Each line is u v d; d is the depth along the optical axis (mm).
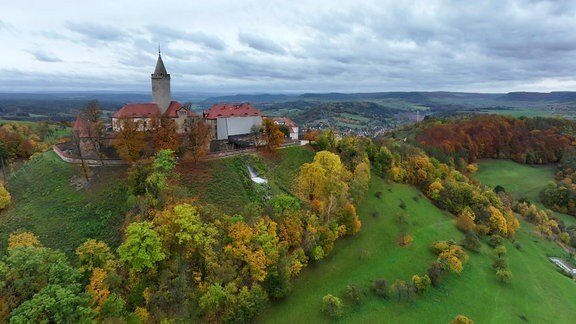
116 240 71562
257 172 99750
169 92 118938
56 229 74938
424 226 108125
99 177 87250
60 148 108562
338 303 67312
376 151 133000
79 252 63156
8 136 128500
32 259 53062
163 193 76000
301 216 80875
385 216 104938
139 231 61469
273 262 68250
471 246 102875
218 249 66812
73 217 77625
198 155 91500
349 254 86625
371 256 87938
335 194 89188
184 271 62469
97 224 75625
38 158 105688
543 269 106750
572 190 168000
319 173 92375
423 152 162125
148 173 81250
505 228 118750
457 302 79625
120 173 88062
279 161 107750
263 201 88812
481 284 88312
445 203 126750
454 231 111875
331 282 76812
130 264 61875
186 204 68938
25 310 46281
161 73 116750
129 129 90562
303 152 115500
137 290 58938
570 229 149000
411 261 89875
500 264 95375
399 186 126562
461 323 68562
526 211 150625
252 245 67938
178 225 65188
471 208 125625
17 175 100688
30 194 87000
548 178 196625
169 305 58500
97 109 101375
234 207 83250
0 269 51031
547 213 157250
